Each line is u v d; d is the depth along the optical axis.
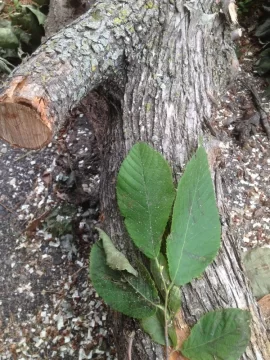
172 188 0.23
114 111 0.29
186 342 0.21
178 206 0.22
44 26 0.41
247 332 0.21
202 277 0.23
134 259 0.23
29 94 0.22
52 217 0.34
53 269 0.33
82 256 0.33
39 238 0.34
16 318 0.31
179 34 0.29
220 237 0.23
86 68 0.25
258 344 0.22
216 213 0.23
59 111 0.23
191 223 0.22
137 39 0.28
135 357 0.22
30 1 0.51
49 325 0.30
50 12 0.40
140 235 0.22
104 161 0.29
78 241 0.34
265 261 0.29
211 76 0.31
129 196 0.23
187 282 0.22
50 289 0.32
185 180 0.23
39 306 0.31
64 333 0.30
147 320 0.22
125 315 0.23
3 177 0.38
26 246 0.34
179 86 0.28
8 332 0.30
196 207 0.23
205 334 0.21
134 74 0.29
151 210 0.23
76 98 0.25
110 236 0.25
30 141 0.23
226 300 0.23
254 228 0.33
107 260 0.22
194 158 0.23
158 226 0.22
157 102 0.28
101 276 0.22
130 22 0.28
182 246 0.22
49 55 0.24
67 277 0.32
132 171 0.23
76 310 0.31
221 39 0.33
